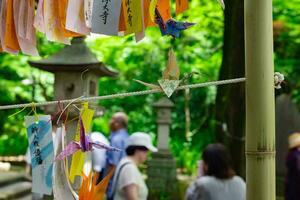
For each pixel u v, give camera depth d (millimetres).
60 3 1878
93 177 1933
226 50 4664
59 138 1886
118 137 5555
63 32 1911
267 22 1624
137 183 3500
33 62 3857
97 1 1728
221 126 4848
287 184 5684
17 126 11609
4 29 1994
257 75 1616
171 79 1699
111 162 5344
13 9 1913
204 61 8781
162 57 9508
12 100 10531
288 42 8469
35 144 1803
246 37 1641
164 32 1723
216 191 3102
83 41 3979
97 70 3887
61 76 3828
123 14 1813
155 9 1716
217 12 7645
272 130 1627
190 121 10195
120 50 9086
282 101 8789
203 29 8156
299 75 8797
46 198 3660
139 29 1733
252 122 1623
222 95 4793
